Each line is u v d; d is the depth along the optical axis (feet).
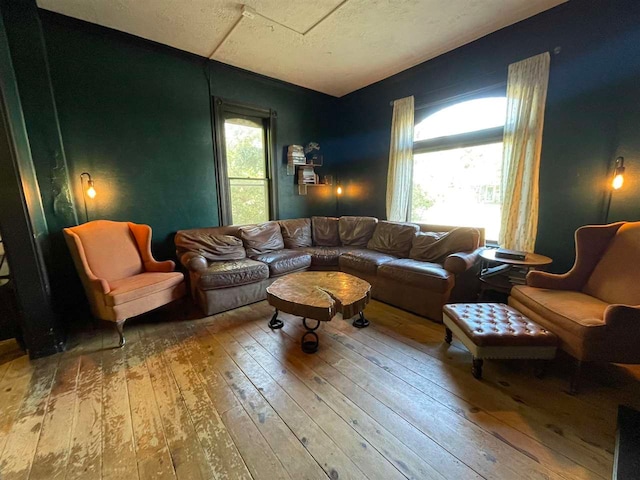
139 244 9.73
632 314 5.24
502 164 9.82
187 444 4.53
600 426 4.80
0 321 7.19
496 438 4.57
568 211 8.86
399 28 9.41
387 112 13.94
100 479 3.99
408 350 7.18
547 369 6.42
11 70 7.32
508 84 9.46
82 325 8.82
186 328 8.48
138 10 8.25
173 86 10.84
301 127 15.05
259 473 4.04
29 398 5.58
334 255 12.06
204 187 12.00
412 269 9.30
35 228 7.02
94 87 9.27
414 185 13.41
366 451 4.36
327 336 7.94
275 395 5.59
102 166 9.61
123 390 5.79
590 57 8.11
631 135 7.61
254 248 12.09
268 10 8.32
